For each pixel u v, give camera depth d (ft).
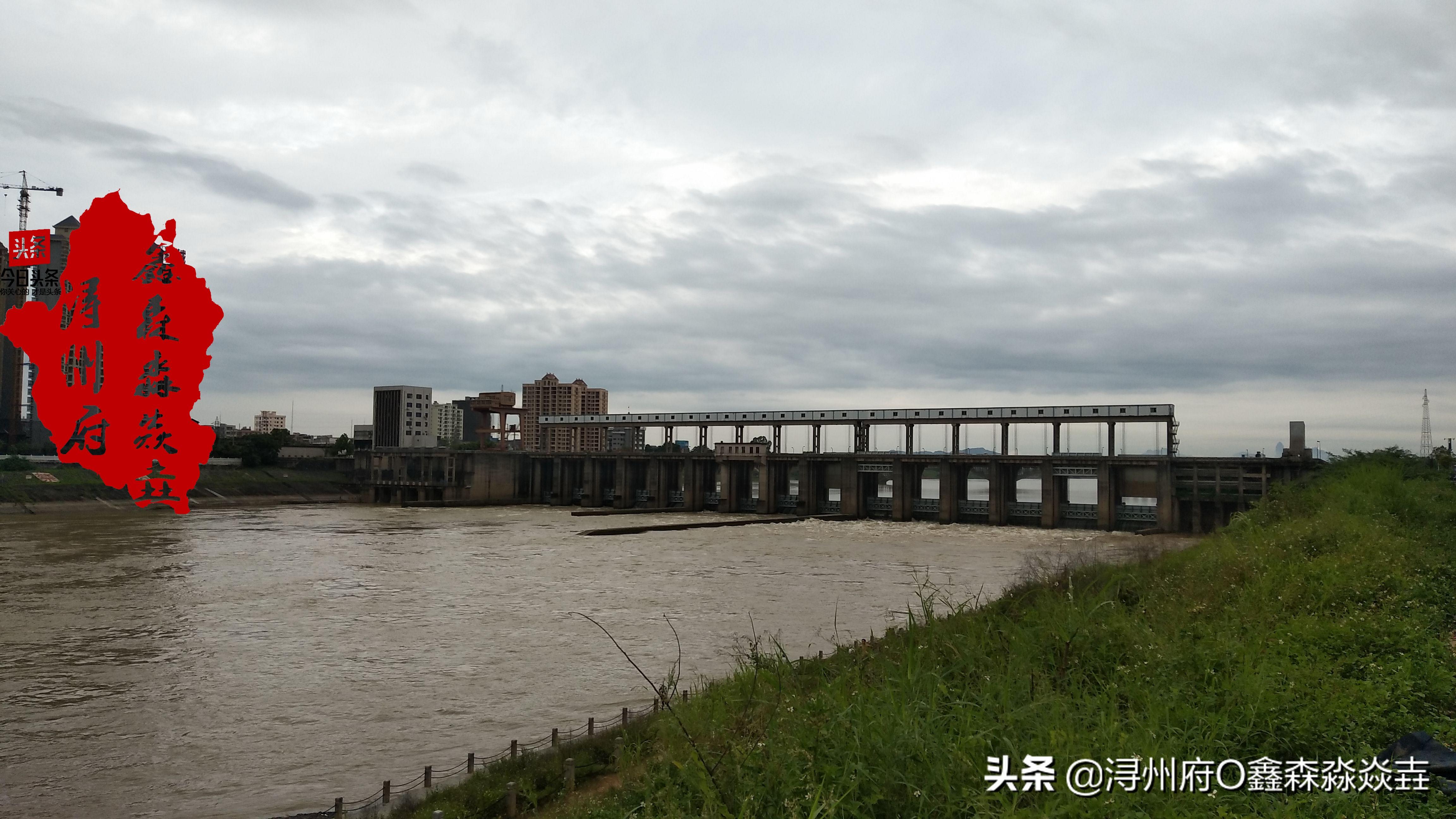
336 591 238.89
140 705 135.74
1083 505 441.27
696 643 169.78
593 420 622.54
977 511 462.60
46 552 319.06
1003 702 48.08
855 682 57.82
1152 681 52.85
